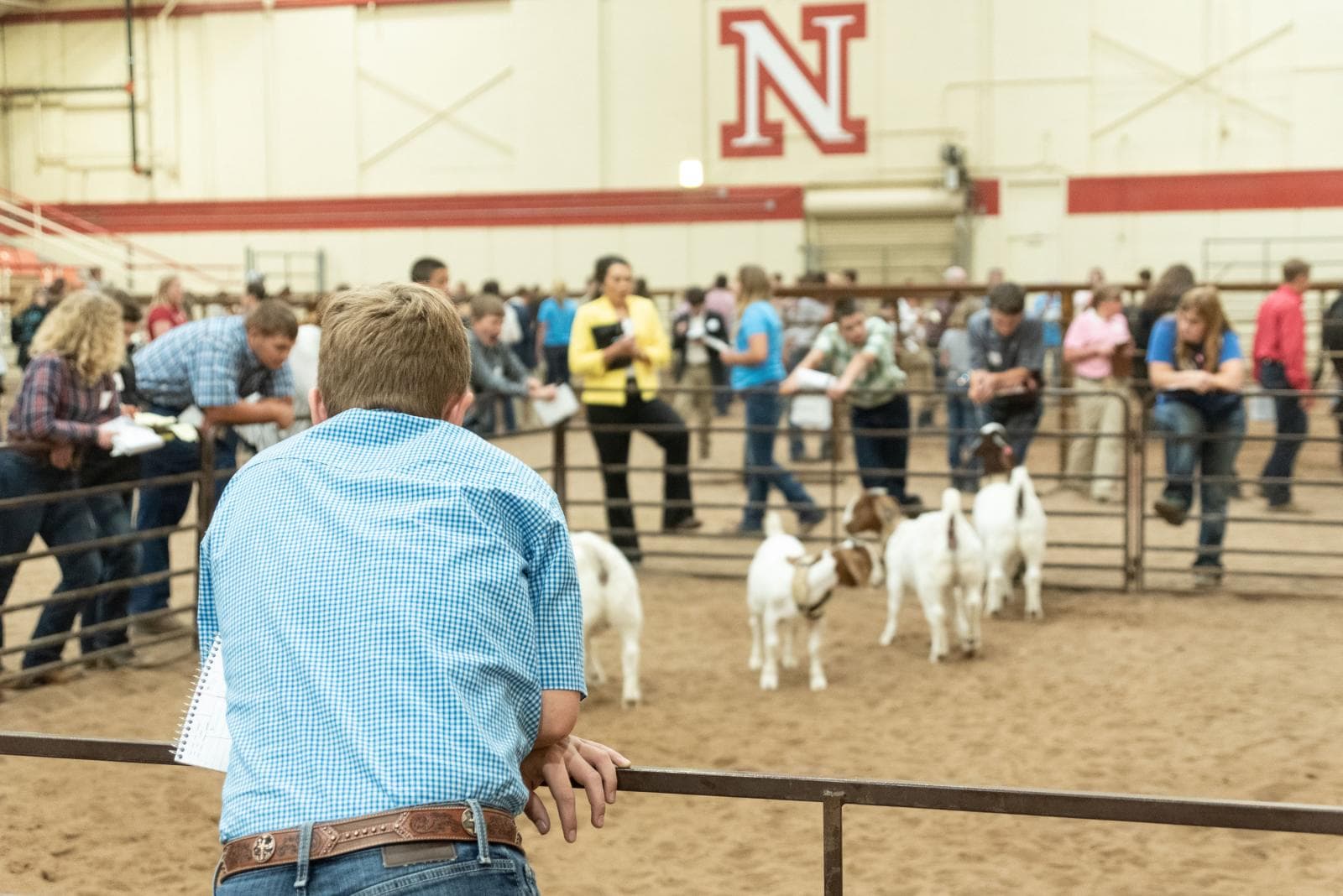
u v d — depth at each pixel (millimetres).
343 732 1630
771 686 6398
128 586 6734
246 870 1604
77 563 6492
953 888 4125
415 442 1855
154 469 7070
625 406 9344
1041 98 21953
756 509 9664
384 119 24562
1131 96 21625
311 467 1831
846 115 22734
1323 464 12555
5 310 19688
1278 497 10266
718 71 23188
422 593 1694
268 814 1612
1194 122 21406
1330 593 8250
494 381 8867
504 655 1729
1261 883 4137
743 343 9586
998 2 22031
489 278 24281
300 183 25000
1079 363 10945
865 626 7621
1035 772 5160
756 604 6473
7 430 6230
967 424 11977
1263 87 21094
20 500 6086
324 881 1564
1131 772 5137
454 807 1609
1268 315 10062
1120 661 6758
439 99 24297
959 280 17922
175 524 7176
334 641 1681
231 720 1726
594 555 6016
